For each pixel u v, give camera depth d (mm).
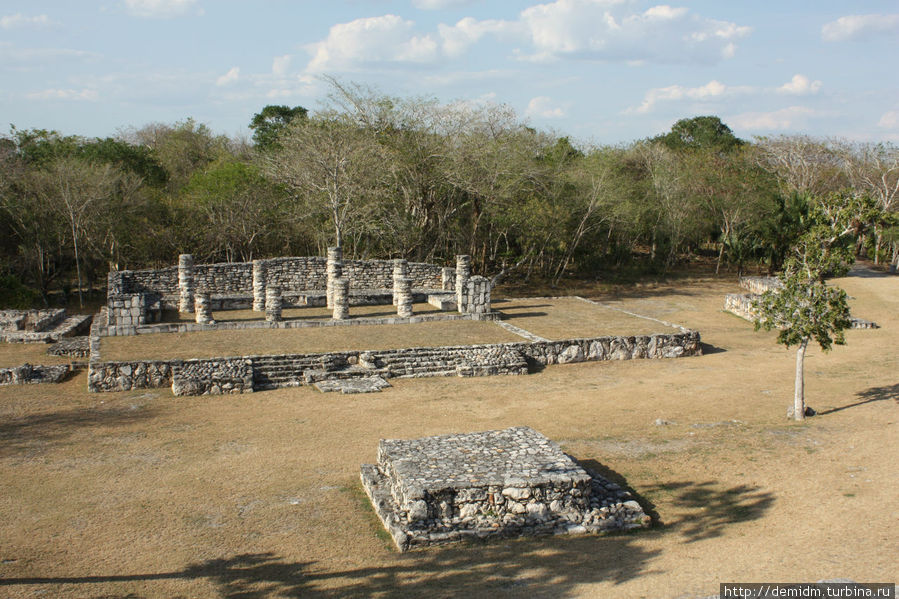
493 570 9250
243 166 40219
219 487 12383
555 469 11219
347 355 20984
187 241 38844
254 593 8648
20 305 30719
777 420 16328
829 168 53469
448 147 37719
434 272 32125
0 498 11781
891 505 11070
